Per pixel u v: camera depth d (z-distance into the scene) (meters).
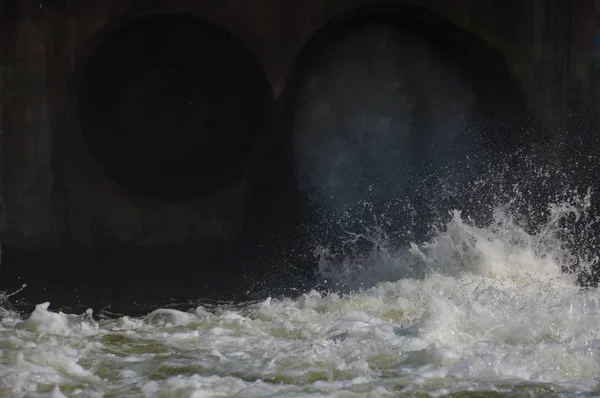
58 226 47.78
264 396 18.66
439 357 21.16
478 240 35.78
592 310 24.86
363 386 19.36
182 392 18.98
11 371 20.55
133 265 43.72
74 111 47.69
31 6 47.09
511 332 23.48
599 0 48.44
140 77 52.38
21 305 34.31
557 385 19.36
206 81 52.78
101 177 48.34
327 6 49.22
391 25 50.72
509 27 49.59
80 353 23.06
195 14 48.28
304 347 22.98
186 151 53.53
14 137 47.19
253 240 49.09
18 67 47.12
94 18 47.59
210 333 25.83
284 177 50.38
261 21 49.12
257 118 51.31
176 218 49.09
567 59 48.94
